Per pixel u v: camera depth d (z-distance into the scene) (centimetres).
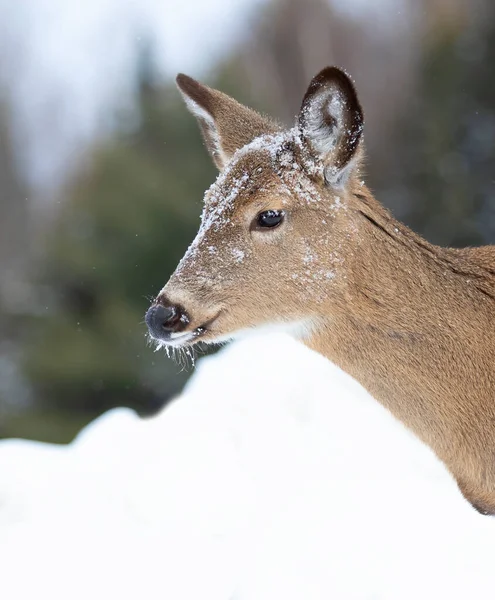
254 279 841
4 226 5288
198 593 862
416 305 845
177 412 1299
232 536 981
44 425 2881
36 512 1047
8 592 884
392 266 845
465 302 852
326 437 1225
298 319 850
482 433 844
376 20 5003
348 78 800
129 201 3023
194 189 3088
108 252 3031
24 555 950
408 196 3203
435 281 852
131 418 1334
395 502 1024
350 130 816
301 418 1284
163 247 2989
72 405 2981
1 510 1053
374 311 844
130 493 1084
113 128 3694
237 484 1091
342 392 1312
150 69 3488
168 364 2791
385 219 857
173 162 3170
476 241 2992
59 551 955
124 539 980
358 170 849
